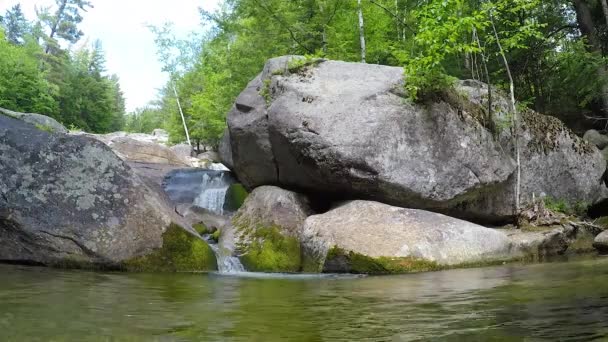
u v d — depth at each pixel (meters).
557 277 4.44
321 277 5.42
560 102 13.06
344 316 3.11
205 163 19.59
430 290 4.11
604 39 12.89
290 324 2.90
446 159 7.55
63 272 5.22
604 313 2.88
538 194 8.70
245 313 3.24
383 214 6.38
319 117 7.38
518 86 12.84
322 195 7.93
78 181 5.93
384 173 7.04
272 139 7.93
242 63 13.21
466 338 2.46
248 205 7.89
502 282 4.33
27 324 2.88
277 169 8.28
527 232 7.48
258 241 6.87
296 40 12.33
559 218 7.96
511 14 11.32
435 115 7.69
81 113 35.78
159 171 13.11
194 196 11.07
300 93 7.82
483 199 8.01
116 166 6.18
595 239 7.23
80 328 2.79
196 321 2.99
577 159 9.36
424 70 7.80
